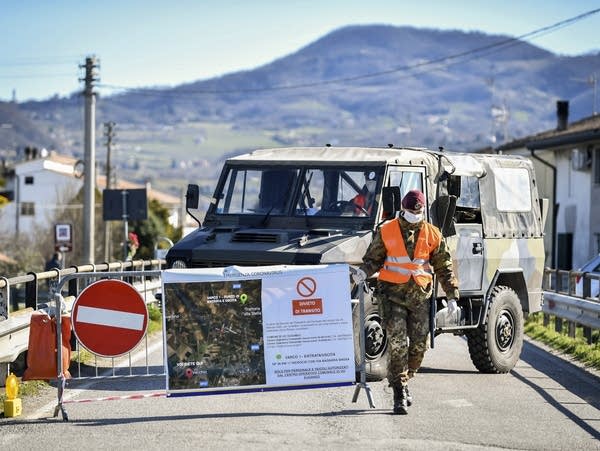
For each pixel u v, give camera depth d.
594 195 55.00
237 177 16.58
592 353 19.31
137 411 12.90
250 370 12.73
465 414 12.86
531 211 18.97
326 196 15.86
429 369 17.45
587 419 12.72
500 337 17.33
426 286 13.02
